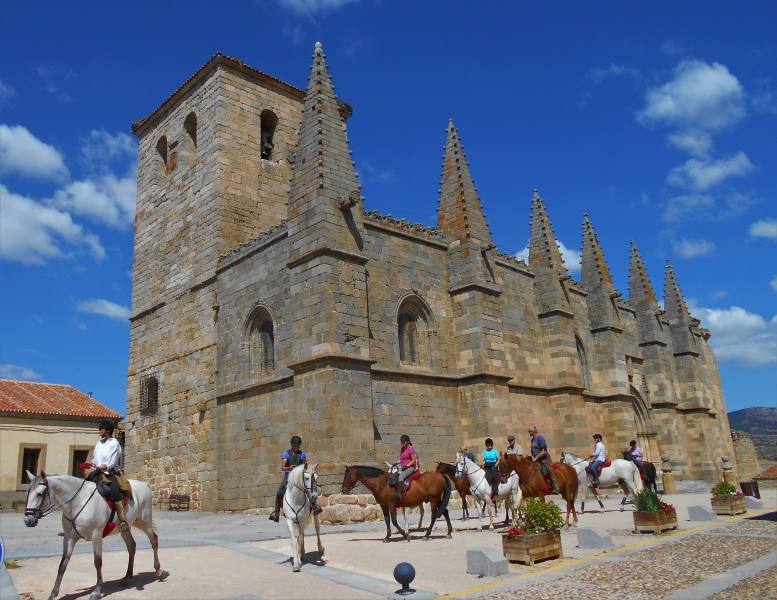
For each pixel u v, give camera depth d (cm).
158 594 1258
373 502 2459
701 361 5609
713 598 1138
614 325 4338
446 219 3434
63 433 4759
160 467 3544
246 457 2944
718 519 2355
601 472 2564
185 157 3947
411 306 3114
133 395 3909
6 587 1284
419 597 1201
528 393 3575
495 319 3288
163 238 3938
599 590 1224
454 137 3572
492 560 1373
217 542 1819
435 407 3025
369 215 2988
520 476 2067
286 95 4038
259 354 3059
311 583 1331
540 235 3981
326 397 2503
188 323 3541
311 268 2691
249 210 3628
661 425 4822
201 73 3844
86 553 1656
